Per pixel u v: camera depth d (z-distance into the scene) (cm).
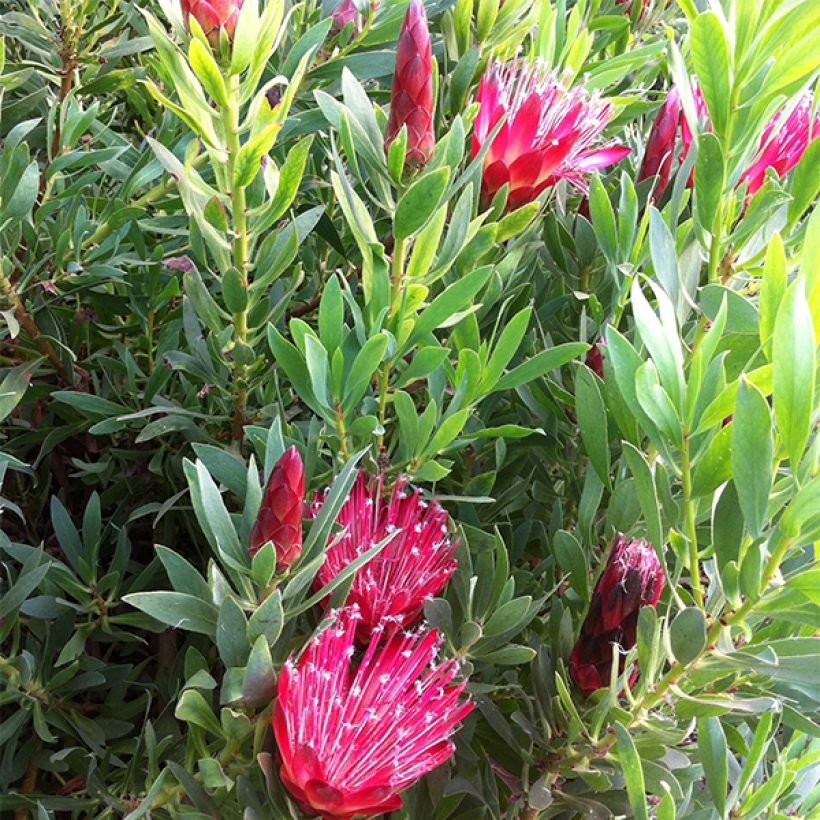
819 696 62
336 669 58
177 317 83
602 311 80
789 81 60
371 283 64
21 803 69
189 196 66
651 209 64
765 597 53
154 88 61
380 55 85
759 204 65
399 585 64
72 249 78
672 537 60
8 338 81
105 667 75
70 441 91
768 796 61
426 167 64
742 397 50
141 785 71
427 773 63
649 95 113
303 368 64
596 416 64
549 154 73
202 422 80
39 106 95
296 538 58
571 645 66
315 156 87
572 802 65
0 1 99
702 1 105
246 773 60
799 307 48
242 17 58
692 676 57
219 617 55
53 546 88
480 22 83
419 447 66
